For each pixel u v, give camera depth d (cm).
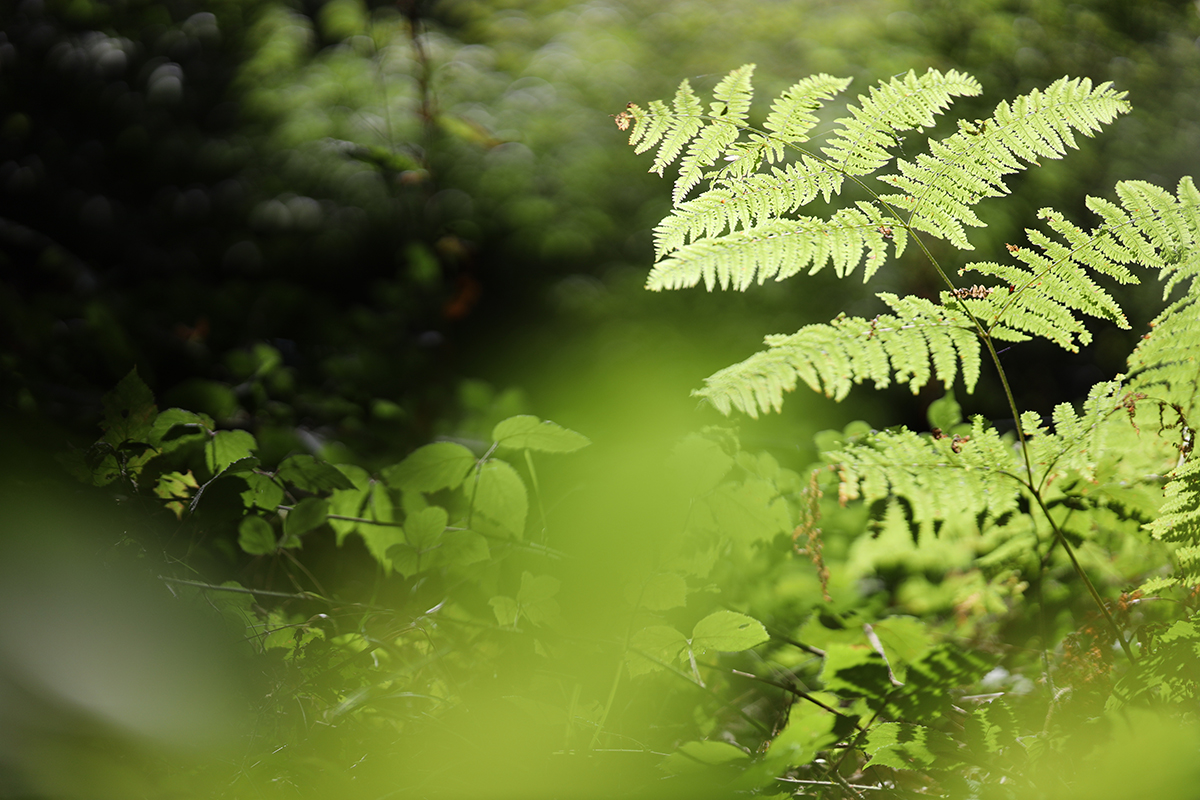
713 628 301
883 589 340
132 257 737
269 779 291
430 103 617
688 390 632
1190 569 303
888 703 298
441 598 323
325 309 521
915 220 308
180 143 737
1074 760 293
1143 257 305
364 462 370
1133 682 295
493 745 296
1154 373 306
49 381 374
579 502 317
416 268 512
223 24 760
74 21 705
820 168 309
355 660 306
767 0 791
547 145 771
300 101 703
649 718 314
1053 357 580
